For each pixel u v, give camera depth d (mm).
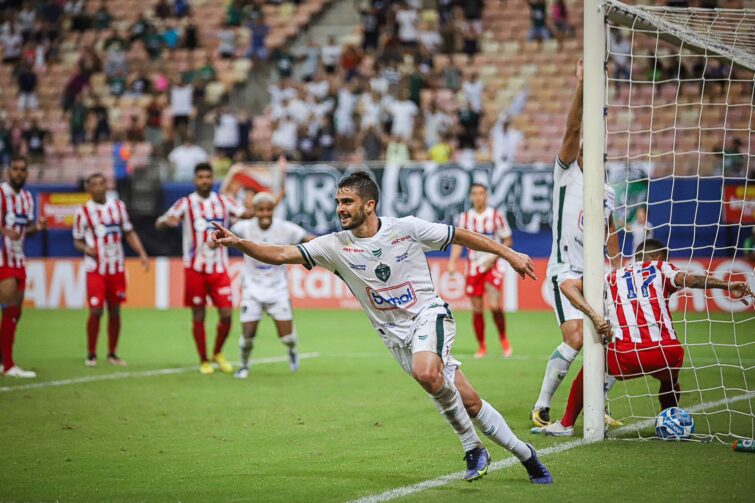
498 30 58625
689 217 39562
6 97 61906
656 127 50875
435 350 12344
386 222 12742
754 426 17188
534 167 42594
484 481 13227
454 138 52000
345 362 28156
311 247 12828
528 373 25250
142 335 35719
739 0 50719
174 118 55531
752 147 44688
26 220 25219
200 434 17188
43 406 20406
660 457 14578
